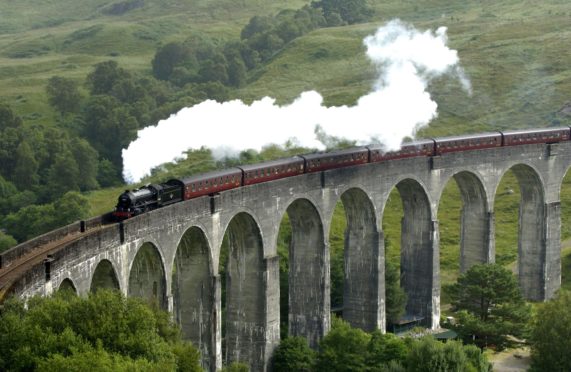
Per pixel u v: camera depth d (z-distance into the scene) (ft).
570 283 419.33
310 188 317.01
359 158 337.31
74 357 164.86
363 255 344.49
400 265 388.57
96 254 224.12
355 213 344.69
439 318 366.84
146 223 247.50
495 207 508.53
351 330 300.40
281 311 356.38
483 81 629.10
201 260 279.28
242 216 295.69
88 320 182.60
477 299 331.98
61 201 506.89
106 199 573.33
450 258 443.32
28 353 166.30
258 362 303.27
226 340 311.88
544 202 406.82
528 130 410.72
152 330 193.16
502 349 326.24
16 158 599.57
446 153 366.22
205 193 281.13
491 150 382.22
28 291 190.90
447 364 263.90
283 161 312.91
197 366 211.20
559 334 287.69
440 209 512.22
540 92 604.08
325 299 326.24
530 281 411.54
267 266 299.99
